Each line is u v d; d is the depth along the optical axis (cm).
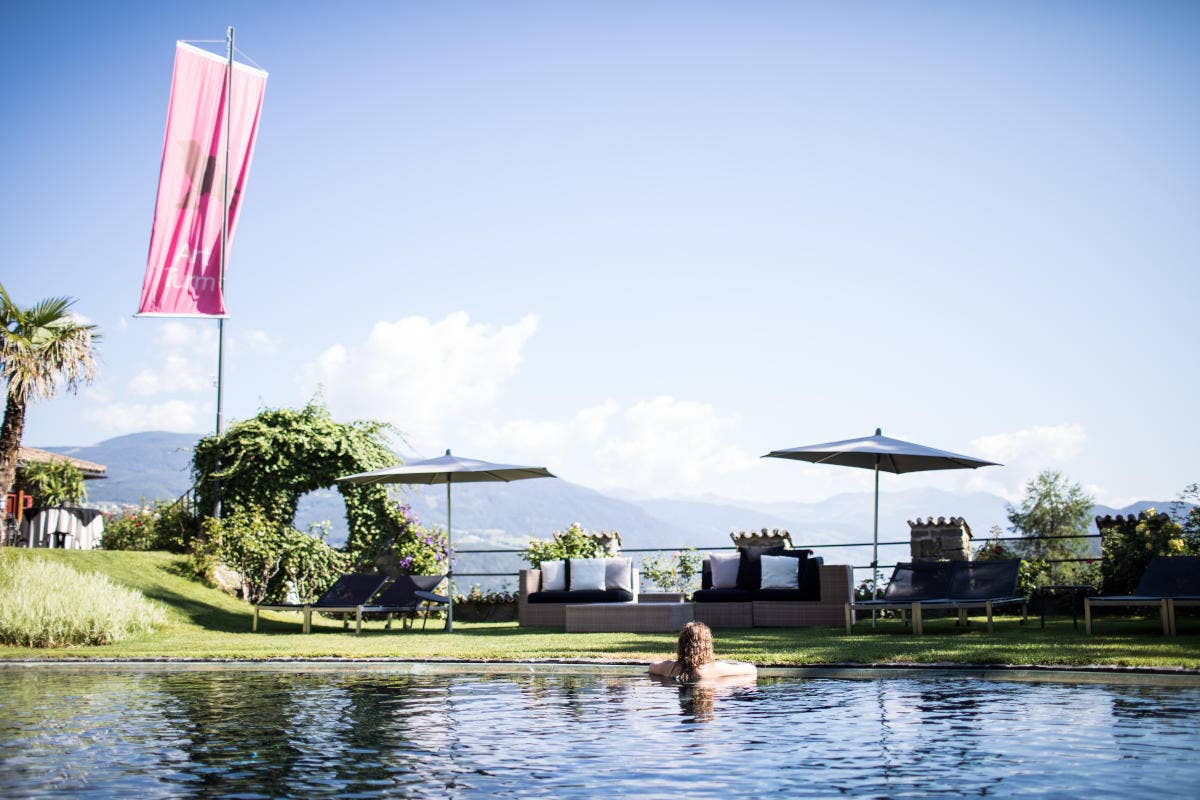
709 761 420
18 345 1348
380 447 1733
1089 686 618
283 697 646
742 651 864
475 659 865
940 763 406
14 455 1366
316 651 953
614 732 496
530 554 1600
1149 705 534
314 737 489
